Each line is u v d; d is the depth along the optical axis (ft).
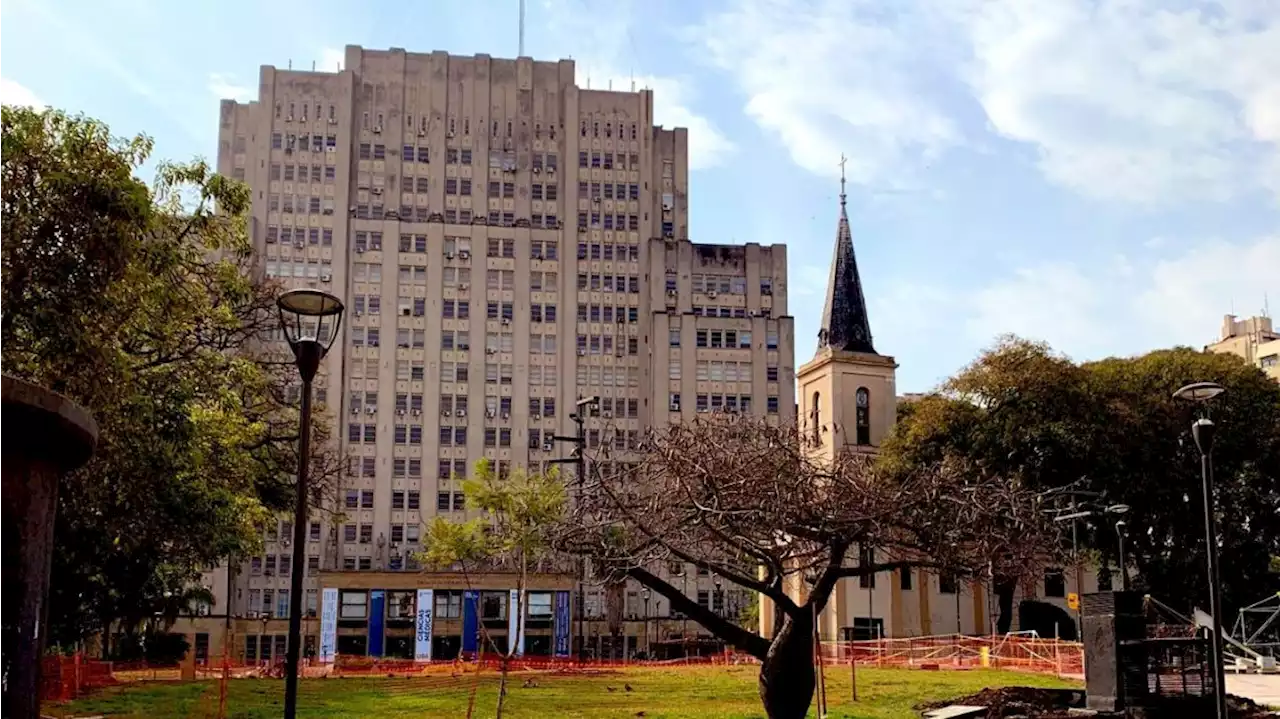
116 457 80.48
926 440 202.18
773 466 68.18
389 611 298.56
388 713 85.76
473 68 403.34
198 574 155.33
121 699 100.83
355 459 368.68
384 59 399.03
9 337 74.33
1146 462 200.13
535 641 295.48
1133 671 73.41
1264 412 205.46
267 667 172.96
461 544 220.43
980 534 66.85
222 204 94.58
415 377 378.73
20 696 24.54
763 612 207.31
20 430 24.59
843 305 246.68
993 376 201.67
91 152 78.59
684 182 410.52
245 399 117.70
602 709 88.33
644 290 395.55
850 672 132.67
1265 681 118.01
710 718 80.38
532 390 384.06
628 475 71.92
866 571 65.87
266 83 388.57
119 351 79.30
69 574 104.83
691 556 73.31
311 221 382.83
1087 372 207.62
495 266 390.21
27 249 75.61
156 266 83.41
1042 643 144.25
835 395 233.35
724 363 384.88
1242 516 207.41
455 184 395.75
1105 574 212.02
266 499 149.07
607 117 406.00
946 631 226.99
